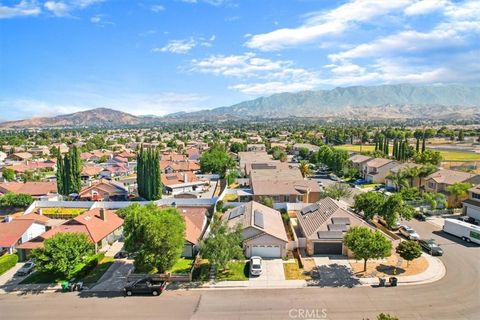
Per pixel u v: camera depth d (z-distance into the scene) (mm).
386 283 35906
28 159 150000
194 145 192125
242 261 42438
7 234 47844
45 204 69375
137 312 31875
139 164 75688
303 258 42906
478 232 46625
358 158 108250
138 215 38812
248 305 32500
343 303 32438
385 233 46000
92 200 75562
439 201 62625
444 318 29781
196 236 46031
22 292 36750
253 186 72562
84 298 35031
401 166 85875
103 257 45281
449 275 37844
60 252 37250
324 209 50750
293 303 32656
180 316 30922
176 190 86500
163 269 38500
